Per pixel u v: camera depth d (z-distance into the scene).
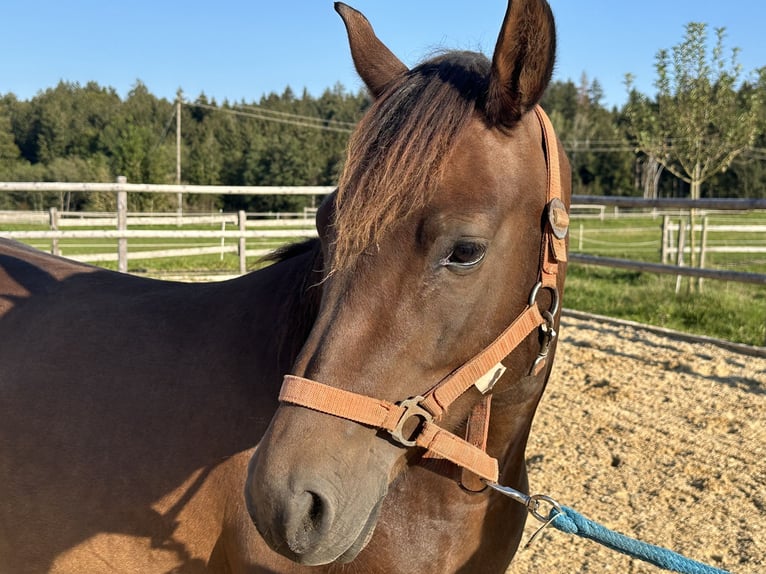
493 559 1.76
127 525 1.65
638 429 4.29
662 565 1.59
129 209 31.84
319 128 49.41
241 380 1.66
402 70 1.67
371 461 1.31
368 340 1.29
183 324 1.83
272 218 38.03
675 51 9.72
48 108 54.75
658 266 6.77
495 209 1.31
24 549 1.72
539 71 1.33
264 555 1.54
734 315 7.34
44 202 39.09
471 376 1.37
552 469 3.82
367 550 1.56
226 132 50.50
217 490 1.61
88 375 1.77
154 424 1.67
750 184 42.97
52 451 1.70
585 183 50.38
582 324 7.09
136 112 58.78
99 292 2.03
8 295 2.03
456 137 1.28
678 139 9.98
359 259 1.29
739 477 3.66
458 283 1.30
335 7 1.74
